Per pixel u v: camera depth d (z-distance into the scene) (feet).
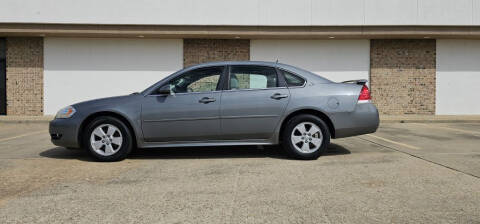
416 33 46.68
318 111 19.30
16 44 49.44
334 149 22.56
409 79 50.49
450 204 12.11
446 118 44.62
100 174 16.34
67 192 13.62
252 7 47.80
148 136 19.10
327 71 50.39
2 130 34.99
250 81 19.58
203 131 19.15
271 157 19.95
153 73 50.24
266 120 19.12
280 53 50.34
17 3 46.98
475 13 47.85
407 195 13.07
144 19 47.80
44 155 20.97
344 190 13.69
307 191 13.58
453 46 50.49
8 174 16.38
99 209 11.78
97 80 50.01
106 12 47.57
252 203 12.29
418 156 20.07
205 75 19.66
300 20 47.91
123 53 49.98
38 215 11.28
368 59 50.34
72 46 49.65
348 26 46.68
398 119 43.19
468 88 50.65
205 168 17.34
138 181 15.10
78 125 18.98
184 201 12.53
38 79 49.62
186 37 49.21
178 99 19.19
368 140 26.68
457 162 18.43
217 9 47.78
